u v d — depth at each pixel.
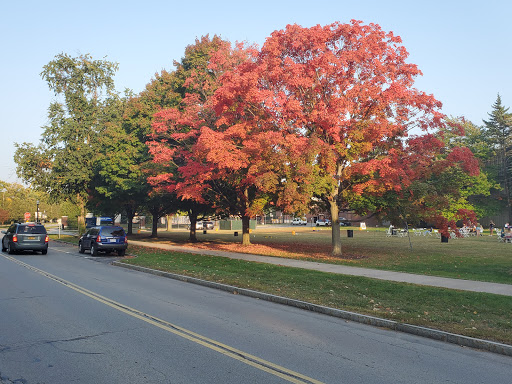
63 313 8.55
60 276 14.26
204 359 5.82
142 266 17.12
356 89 17.84
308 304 9.80
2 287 11.77
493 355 6.48
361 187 18.88
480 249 26.80
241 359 5.85
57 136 39.22
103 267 17.69
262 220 102.75
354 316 8.73
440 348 6.80
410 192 20.20
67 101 40.97
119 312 8.73
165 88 33.09
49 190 41.16
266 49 18.38
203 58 29.73
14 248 22.55
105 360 5.70
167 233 53.75
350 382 5.10
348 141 18.88
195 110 24.78
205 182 26.31
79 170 38.50
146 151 32.28
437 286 11.90
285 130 18.97
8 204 93.56
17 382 4.91
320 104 17.86
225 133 19.62
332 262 18.48
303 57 18.98
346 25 18.47
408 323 7.98
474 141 65.31
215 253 22.84
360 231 57.91
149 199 33.53
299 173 18.06
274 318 8.67
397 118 19.33
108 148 33.62
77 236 43.88
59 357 5.81
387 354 6.35
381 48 18.75
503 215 68.56
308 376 5.27
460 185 23.08
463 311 9.04
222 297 11.07
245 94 18.19
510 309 9.07
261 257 20.53
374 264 18.00
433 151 20.69
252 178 19.44
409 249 26.67
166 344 6.51
